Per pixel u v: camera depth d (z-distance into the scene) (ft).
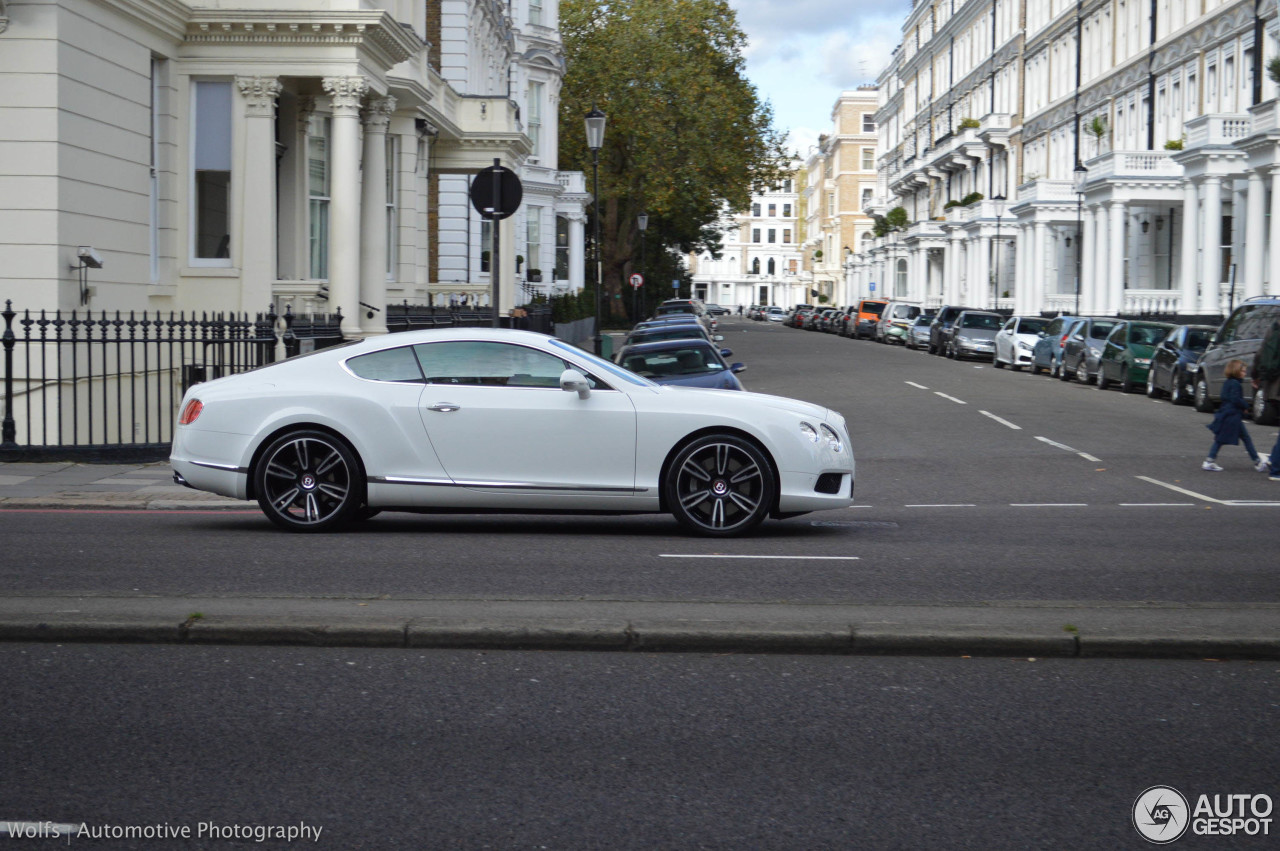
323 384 34.86
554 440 34.35
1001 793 16.60
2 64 55.21
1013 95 222.89
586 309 190.80
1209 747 18.38
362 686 20.80
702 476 34.94
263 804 16.01
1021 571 30.63
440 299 116.98
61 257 55.93
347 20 68.08
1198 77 141.28
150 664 21.88
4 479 46.29
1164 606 25.63
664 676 21.54
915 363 136.26
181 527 36.45
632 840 15.05
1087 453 60.70
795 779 17.01
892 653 23.00
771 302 599.57
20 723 18.85
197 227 69.97
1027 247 182.80
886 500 45.78
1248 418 76.38
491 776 17.01
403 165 91.35
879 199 368.89
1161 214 155.12
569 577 28.94
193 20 67.51
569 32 203.51
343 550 32.37
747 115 217.15
